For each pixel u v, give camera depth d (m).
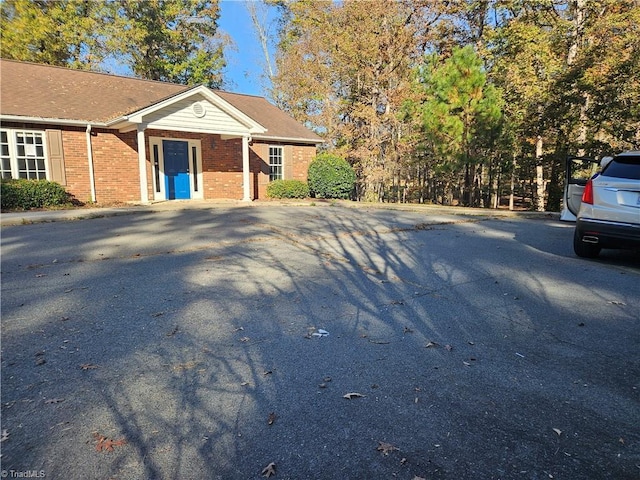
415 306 4.07
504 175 21.95
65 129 12.28
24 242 7.21
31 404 2.32
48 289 4.48
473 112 14.84
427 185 21.98
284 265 5.69
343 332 3.41
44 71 14.35
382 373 2.73
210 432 2.10
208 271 5.31
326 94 22.19
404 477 1.81
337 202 15.84
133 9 23.94
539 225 10.02
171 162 14.64
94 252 6.41
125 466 1.86
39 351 2.99
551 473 1.84
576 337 3.36
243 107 17.98
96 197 13.02
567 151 14.91
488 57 19.47
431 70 17.67
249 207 13.58
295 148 17.62
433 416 2.26
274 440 2.05
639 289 4.70
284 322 3.61
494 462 1.91
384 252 6.61
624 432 2.14
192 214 11.46
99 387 2.51
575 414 2.30
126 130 13.16
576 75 14.00
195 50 27.91
